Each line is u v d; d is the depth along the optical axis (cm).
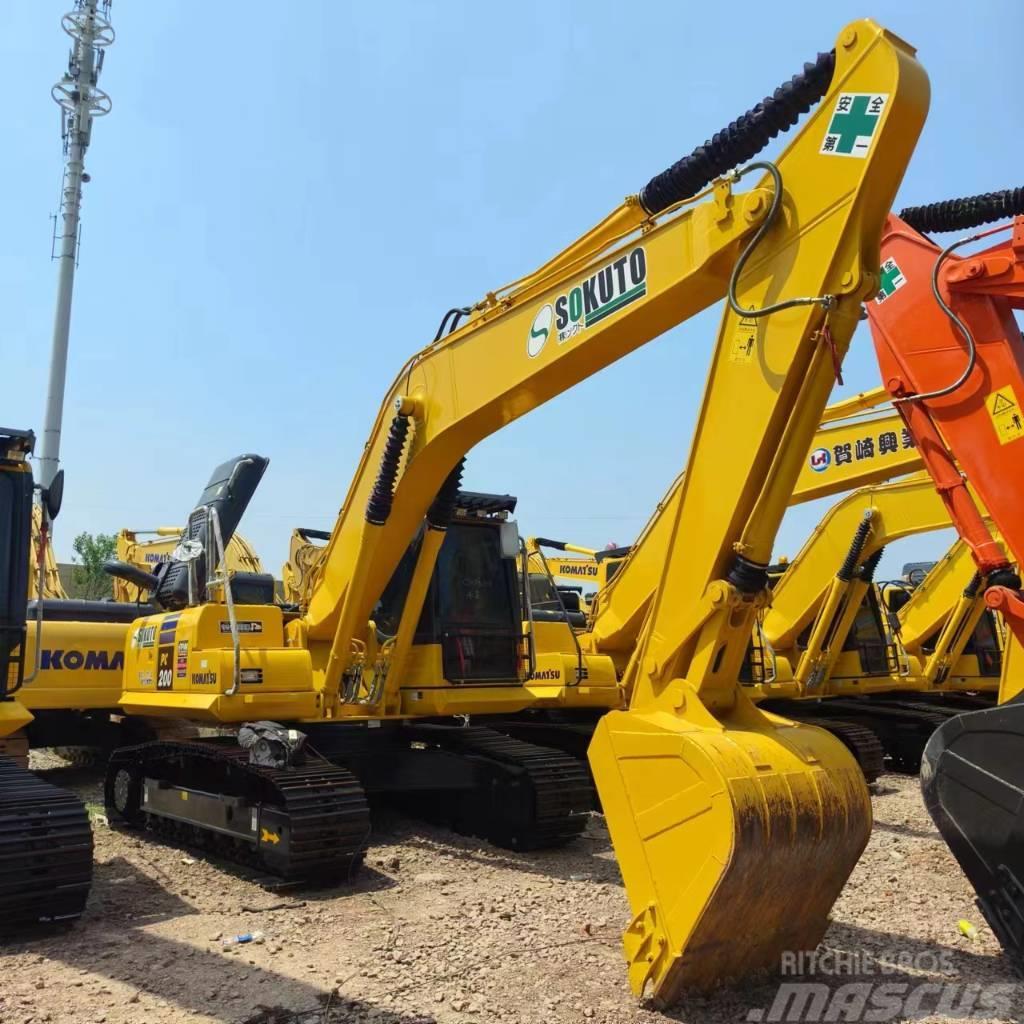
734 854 378
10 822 524
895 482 1212
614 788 441
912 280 538
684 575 465
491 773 782
